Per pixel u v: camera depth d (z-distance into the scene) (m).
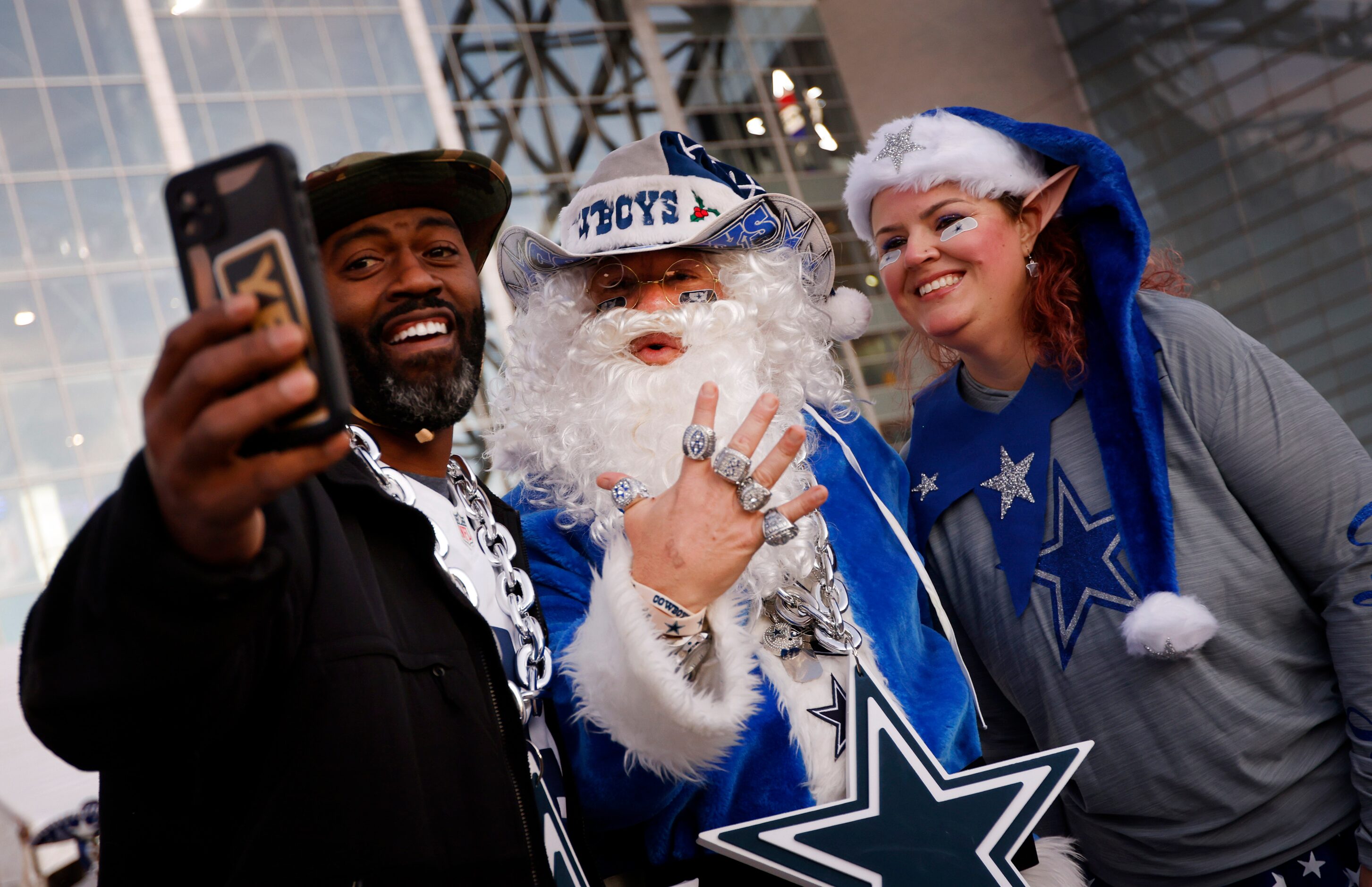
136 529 0.75
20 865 2.73
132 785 1.07
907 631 1.87
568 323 1.97
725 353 1.89
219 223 0.71
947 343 2.04
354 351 1.41
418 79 8.08
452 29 8.23
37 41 7.13
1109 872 2.03
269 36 7.75
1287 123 7.66
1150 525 1.86
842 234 8.71
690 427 1.43
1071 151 1.93
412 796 1.12
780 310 2.02
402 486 1.41
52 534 6.54
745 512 1.41
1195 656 1.84
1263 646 1.87
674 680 1.35
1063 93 8.66
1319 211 7.59
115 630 0.79
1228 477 1.88
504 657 1.42
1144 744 1.89
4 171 6.89
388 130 7.96
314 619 1.14
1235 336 1.92
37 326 6.76
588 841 1.54
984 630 2.08
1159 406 1.90
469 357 1.47
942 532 2.15
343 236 1.42
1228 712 1.84
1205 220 8.09
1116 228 1.97
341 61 7.93
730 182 2.10
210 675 0.96
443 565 1.31
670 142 2.05
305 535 1.16
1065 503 1.98
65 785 2.80
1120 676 1.90
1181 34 8.10
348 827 1.08
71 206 7.00
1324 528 1.81
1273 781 1.84
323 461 0.70
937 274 1.99
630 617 1.37
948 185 1.97
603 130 8.47
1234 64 7.86
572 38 8.56
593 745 1.49
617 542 1.46
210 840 1.13
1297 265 7.71
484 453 2.13
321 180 1.37
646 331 1.89
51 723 0.84
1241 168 7.89
